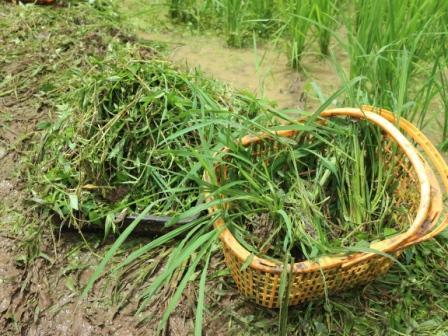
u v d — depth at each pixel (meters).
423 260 1.82
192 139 2.00
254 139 1.80
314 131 1.83
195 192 1.92
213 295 1.74
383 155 1.85
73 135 2.03
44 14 2.96
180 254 1.54
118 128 1.95
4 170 2.14
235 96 2.24
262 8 2.90
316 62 2.76
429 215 1.52
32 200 1.93
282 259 1.66
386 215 1.80
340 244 1.62
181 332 1.66
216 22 3.06
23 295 1.75
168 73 2.10
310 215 1.70
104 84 2.05
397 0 2.25
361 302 1.71
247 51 2.85
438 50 2.19
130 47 2.41
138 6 3.23
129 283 1.79
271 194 1.72
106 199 1.94
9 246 1.88
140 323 1.69
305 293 1.60
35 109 2.40
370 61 2.13
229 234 1.54
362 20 2.35
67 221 1.91
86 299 1.75
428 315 1.68
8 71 2.59
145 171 1.95
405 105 1.88
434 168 2.14
